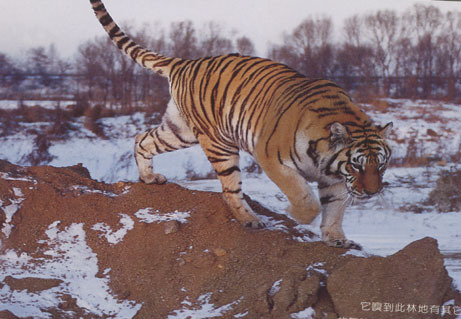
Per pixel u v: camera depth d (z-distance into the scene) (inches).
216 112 225.8
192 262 205.5
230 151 231.8
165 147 255.8
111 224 230.2
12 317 161.8
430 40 1290.6
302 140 189.2
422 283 174.6
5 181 244.7
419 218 339.9
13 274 199.5
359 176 184.2
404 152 576.4
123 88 1053.2
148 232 222.7
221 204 239.0
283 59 1246.3
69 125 734.5
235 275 196.2
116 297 192.7
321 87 198.8
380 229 314.7
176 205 242.5
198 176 501.4
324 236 210.4
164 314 181.0
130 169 526.3
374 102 980.6
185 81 239.1
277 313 172.2
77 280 199.8
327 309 175.3
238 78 221.6
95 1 263.0
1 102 951.0
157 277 200.5
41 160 557.9
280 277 189.2
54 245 218.5
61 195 243.6
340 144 184.4
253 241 212.5
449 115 861.8
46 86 1152.2
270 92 209.2
